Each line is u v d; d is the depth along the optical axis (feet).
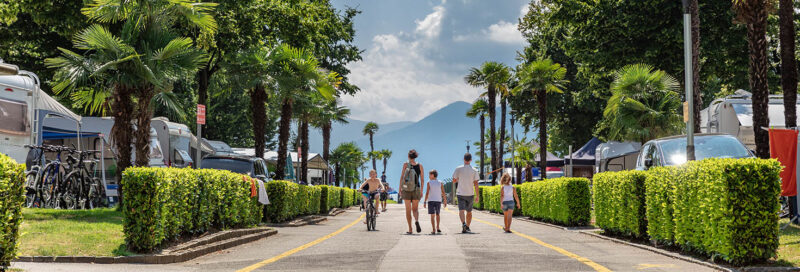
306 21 105.81
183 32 88.84
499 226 61.26
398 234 49.14
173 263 28.81
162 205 30.32
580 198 55.67
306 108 131.75
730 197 24.72
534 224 66.08
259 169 74.43
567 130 183.52
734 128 68.49
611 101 93.25
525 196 80.23
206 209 38.11
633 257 30.42
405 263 27.78
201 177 37.32
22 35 100.32
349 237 45.65
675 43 111.65
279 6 102.32
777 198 24.72
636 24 109.50
